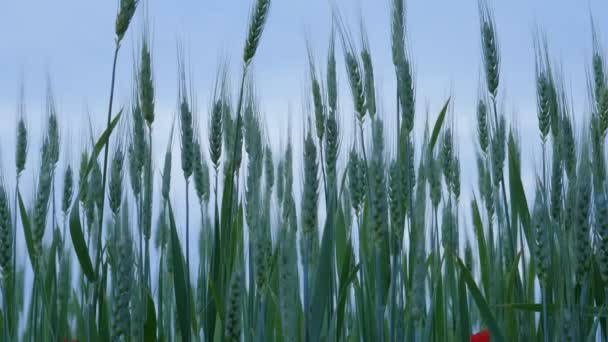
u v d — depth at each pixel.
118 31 1.75
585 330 1.76
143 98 1.84
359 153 1.84
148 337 1.80
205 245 1.97
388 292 1.78
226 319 1.71
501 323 1.93
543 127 1.88
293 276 1.79
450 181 2.02
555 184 1.78
